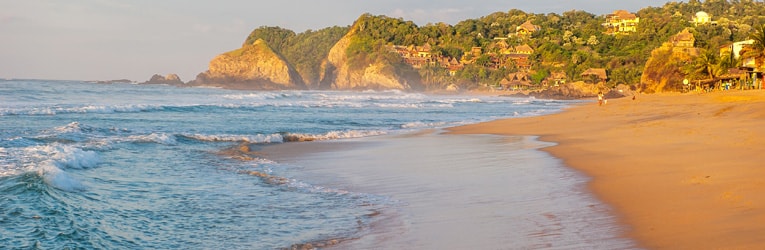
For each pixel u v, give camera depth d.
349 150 22.55
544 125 33.91
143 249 8.90
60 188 12.59
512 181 13.73
